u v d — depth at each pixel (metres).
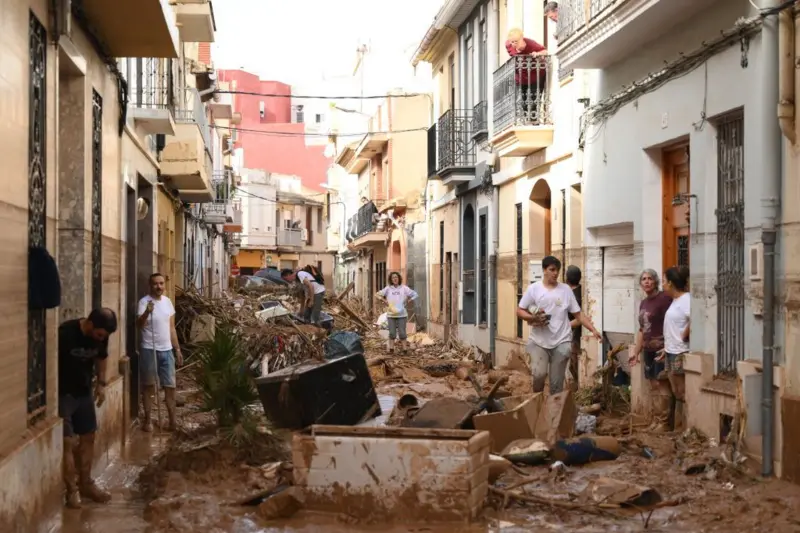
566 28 13.42
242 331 17.06
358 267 53.62
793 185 8.03
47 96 7.11
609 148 13.02
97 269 9.86
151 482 8.40
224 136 46.47
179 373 15.90
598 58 12.62
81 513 7.40
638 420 11.22
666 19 10.64
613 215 12.91
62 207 9.02
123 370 11.05
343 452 7.10
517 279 18.98
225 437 9.01
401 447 7.02
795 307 7.94
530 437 9.20
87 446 7.80
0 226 5.72
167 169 17.55
